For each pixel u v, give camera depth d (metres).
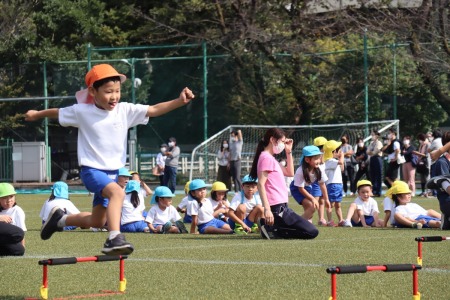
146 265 16.42
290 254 18.28
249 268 15.82
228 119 59.66
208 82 59.59
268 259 17.41
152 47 58.72
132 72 57.09
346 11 61.38
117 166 13.21
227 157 50.25
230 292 13.02
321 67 59.81
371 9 61.84
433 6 57.50
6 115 61.91
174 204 41.56
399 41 58.44
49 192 56.34
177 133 59.59
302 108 60.12
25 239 23.28
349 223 27.39
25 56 63.53
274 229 22.45
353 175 47.88
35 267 16.17
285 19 61.69
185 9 64.31
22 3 69.94
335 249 19.27
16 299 12.57
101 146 13.12
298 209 36.75
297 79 59.56
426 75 57.19
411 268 11.03
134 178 29.80
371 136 51.38
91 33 68.06
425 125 59.34
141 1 69.31
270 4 61.34
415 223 25.66
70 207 24.16
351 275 14.73
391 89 57.88
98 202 13.15
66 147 62.59
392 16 58.59
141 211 26.58
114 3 69.94
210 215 25.50
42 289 11.81
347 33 60.69
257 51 59.97
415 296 11.25
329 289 13.27
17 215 20.69
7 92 61.50
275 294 12.80
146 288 13.48
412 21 57.97
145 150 59.50
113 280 14.38
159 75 60.19
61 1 67.75
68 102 61.03
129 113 13.40
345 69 59.25
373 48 57.88
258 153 22.23
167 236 24.14
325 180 27.78
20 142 60.81
